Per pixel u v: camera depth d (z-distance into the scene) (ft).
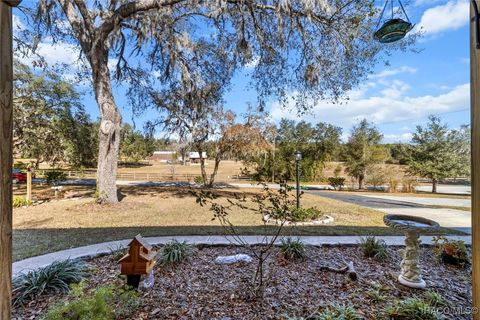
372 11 22.07
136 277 8.24
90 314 5.80
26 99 38.47
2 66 2.96
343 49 24.31
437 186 63.36
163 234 15.56
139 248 8.31
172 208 25.63
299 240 12.56
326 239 14.26
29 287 8.13
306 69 25.96
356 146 57.93
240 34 24.50
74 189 39.96
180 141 38.58
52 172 43.37
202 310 7.45
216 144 44.83
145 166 112.88
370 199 40.06
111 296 6.69
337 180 56.18
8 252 3.07
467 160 52.11
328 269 10.25
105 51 26.02
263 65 27.35
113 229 17.08
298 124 65.21
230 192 38.04
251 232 16.05
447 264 11.21
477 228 3.13
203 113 33.50
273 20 25.17
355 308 7.63
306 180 59.47
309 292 8.53
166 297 8.16
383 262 11.34
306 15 23.15
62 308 5.97
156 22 25.12
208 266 10.62
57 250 12.53
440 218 24.41
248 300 7.98
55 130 41.14
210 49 31.22
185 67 29.43
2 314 2.98
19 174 47.52
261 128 44.45
